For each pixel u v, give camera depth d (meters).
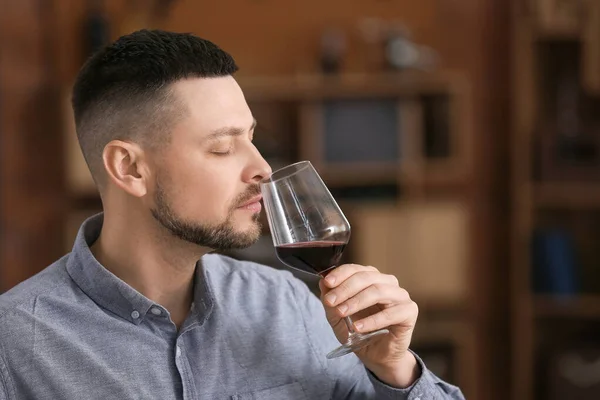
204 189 1.18
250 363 1.32
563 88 3.79
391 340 1.26
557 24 3.58
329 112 3.64
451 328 3.73
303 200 1.18
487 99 3.91
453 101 3.64
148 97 1.18
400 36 3.71
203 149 1.19
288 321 1.40
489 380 3.99
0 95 3.68
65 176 3.84
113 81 1.20
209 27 3.84
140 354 1.21
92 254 1.27
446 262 3.65
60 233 3.85
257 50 3.86
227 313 1.34
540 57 3.80
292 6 3.86
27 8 3.76
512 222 3.84
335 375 1.41
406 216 3.64
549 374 3.61
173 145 1.18
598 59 3.54
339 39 3.76
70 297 1.23
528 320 3.64
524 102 3.65
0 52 3.67
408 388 1.30
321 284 1.23
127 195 1.22
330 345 1.43
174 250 1.23
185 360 1.24
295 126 3.85
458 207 3.66
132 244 1.24
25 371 1.16
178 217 1.19
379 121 3.64
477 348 3.98
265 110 3.85
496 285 3.96
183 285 1.28
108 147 1.20
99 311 1.22
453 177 3.92
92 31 3.70
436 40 3.89
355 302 1.19
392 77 3.60
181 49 1.20
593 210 3.84
